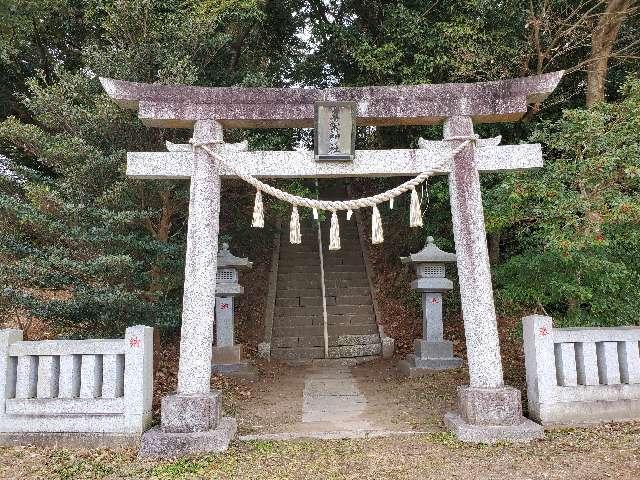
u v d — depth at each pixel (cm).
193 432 521
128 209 775
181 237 881
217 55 1004
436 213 1115
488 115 598
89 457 502
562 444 502
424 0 1134
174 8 874
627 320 655
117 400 531
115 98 571
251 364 988
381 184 1509
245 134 875
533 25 933
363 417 647
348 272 1391
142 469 472
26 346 545
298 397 774
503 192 684
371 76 1123
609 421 552
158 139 825
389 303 1275
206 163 580
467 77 1005
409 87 600
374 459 484
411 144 1160
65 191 736
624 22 964
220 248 989
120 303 709
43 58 1053
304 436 559
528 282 687
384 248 1470
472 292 566
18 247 714
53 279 716
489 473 441
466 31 980
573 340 565
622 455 466
